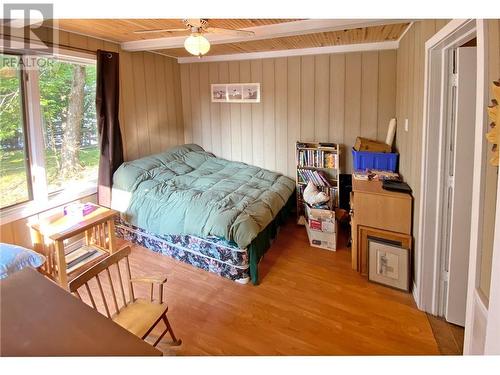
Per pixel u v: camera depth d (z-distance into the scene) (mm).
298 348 2125
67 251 3066
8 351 921
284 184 4047
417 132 2494
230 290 2770
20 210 2912
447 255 2318
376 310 2492
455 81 2070
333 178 4270
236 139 4820
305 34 3049
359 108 4020
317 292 2734
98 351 930
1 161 2789
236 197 3361
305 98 4270
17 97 2848
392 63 3758
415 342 2158
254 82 4523
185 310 2508
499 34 1090
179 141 5047
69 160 3408
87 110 3543
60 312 1109
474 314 1262
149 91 4367
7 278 1314
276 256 3377
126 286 2785
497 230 983
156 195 3410
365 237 2920
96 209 3152
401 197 2672
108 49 3637
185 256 3188
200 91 4906
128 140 4098
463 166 2062
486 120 1170
